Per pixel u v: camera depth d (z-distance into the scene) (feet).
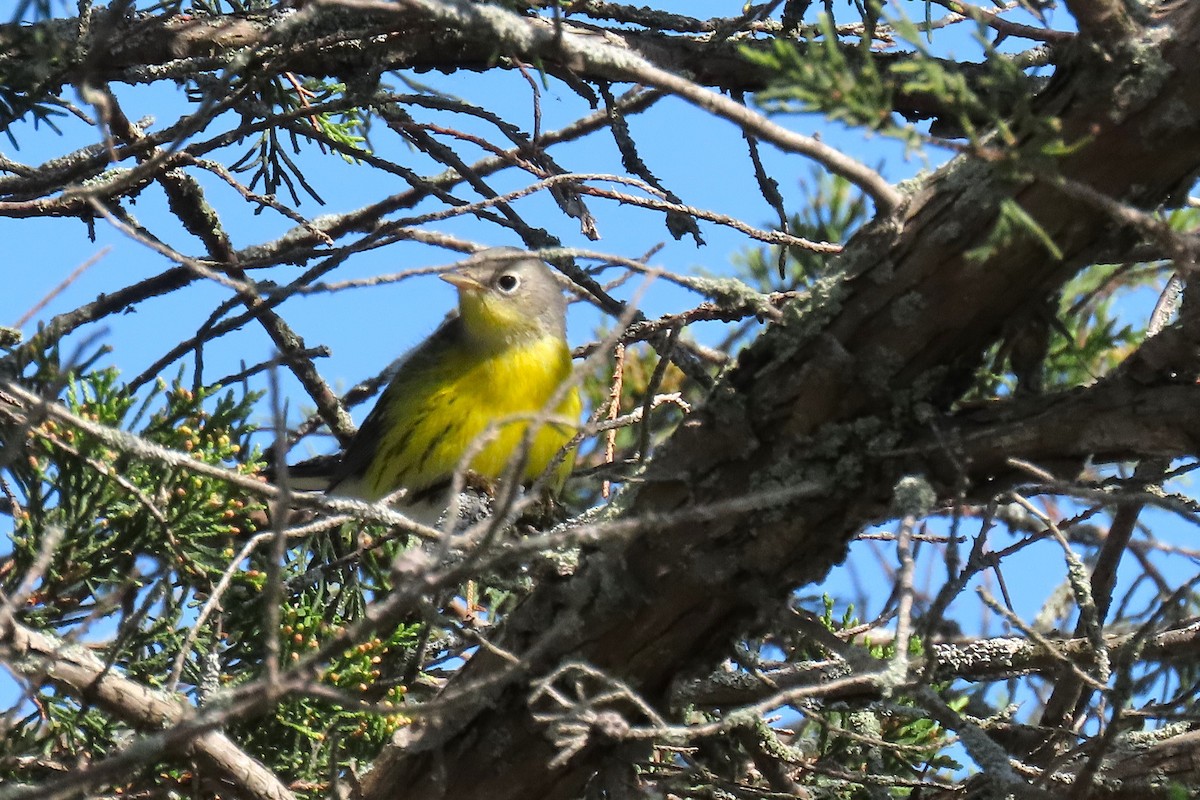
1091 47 21.91
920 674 26.22
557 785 27.53
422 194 40.19
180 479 30.01
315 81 41.47
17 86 30.78
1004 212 19.80
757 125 22.40
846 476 24.95
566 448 27.04
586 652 26.78
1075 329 42.78
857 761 34.24
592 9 36.17
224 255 40.73
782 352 24.90
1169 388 23.72
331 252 31.99
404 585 19.90
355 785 28.35
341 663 31.63
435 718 27.66
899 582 23.06
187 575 31.12
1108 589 34.12
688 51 36.58
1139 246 29.73
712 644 26.91
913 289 23.90
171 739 18.33
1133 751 30.14
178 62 34.22
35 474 29.32
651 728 23.13
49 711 28.09
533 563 26.78
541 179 33.47
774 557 25.71
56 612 29.45
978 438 24.44
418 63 36.32
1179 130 21.83
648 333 34.35
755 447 25.35
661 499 26.03
